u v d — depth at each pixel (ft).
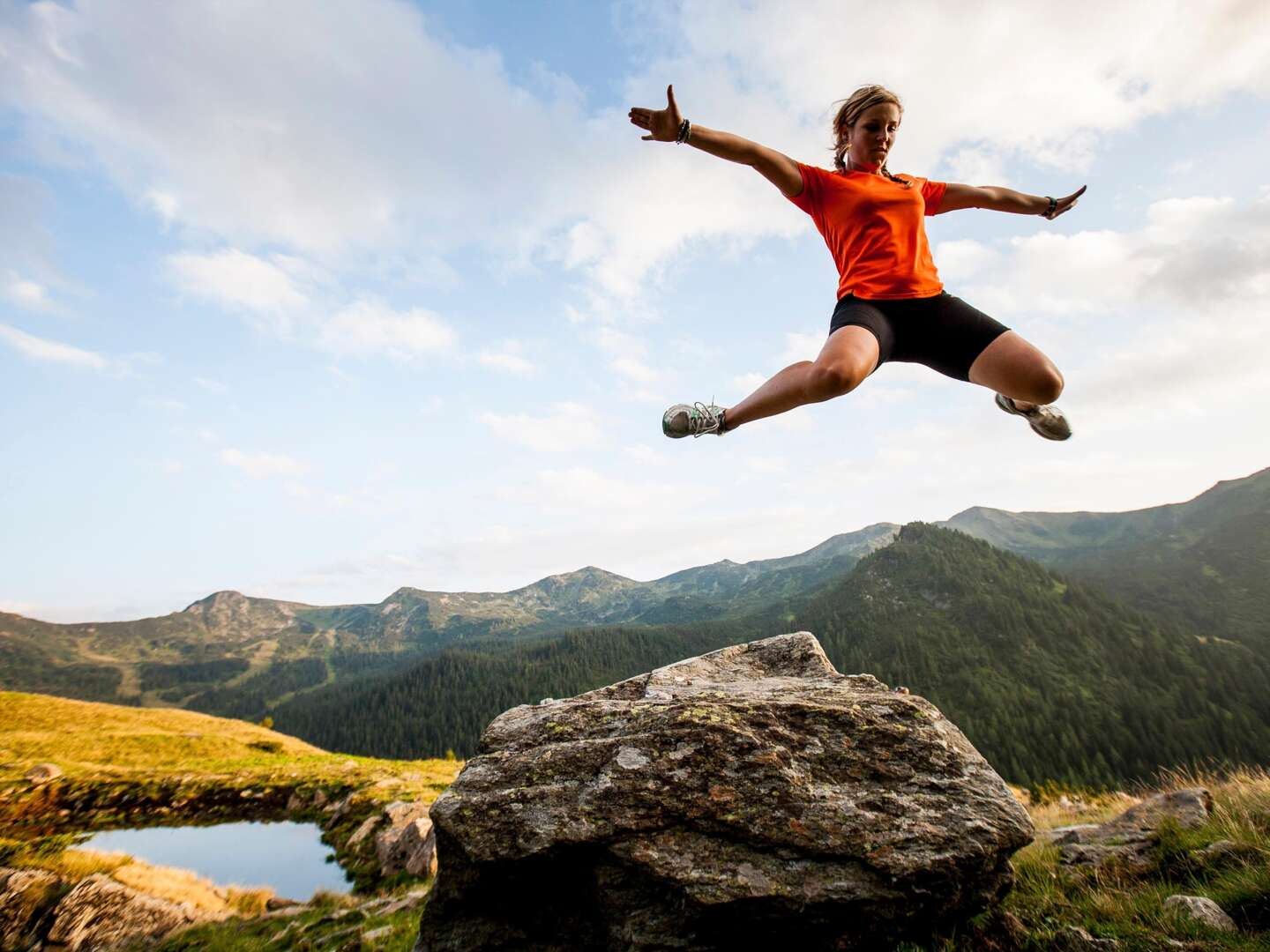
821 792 14.48
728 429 9.00
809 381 7.47
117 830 123.54
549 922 15.51
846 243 9.21
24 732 190.39
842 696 17.26
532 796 15.62
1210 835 16.78
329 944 45.39
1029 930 13.53
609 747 16.20
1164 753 448.24
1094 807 34.55
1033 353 8.00
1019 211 11.46
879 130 9.62
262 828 124.57
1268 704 513.04
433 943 15.79
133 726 212.43
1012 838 13.67
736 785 14.76
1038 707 541.34
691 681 20.18
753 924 13.38
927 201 10.46
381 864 89.15
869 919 13.12
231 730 226.99
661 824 14.51
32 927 59.62
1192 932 12.18
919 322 8.64
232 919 61.36
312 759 189.37
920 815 13.97
